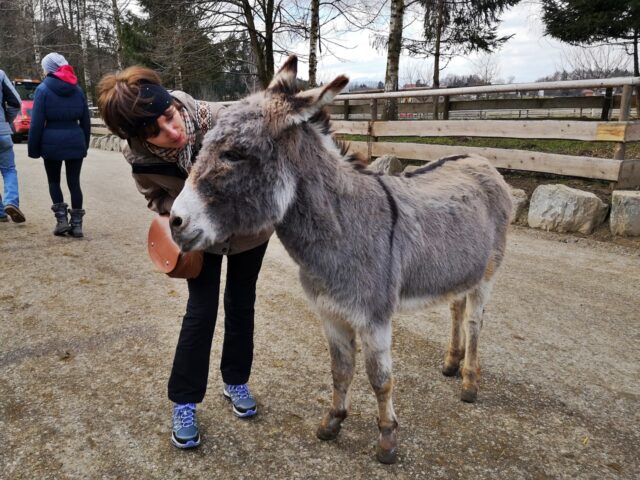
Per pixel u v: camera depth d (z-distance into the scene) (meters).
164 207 2.17
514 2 14.21
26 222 5.93
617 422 2.50
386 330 2.12
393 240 2.14
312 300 2.16
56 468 2.11
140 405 2.56
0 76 5.21
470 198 2.64
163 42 13.34
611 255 4.97
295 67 1.95
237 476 2.11
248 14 12.50
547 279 4.38
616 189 5.89
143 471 2.12
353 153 2.24
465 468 2.17
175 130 1.90
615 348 3.22
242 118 1.79
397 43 9.30
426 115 12.88
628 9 14.12
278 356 3.10
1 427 2.36
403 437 2.38
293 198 1.91
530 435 2.39
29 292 3.91
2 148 5.39
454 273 2.48
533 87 6.33
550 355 3.13
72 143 5.00
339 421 2.35
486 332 3.43
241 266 2.33
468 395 2.65
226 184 1.75
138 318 3.54
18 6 27.83
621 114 5.72
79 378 2.78
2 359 2.94
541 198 5.87
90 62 25.53
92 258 4.77
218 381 2.84
